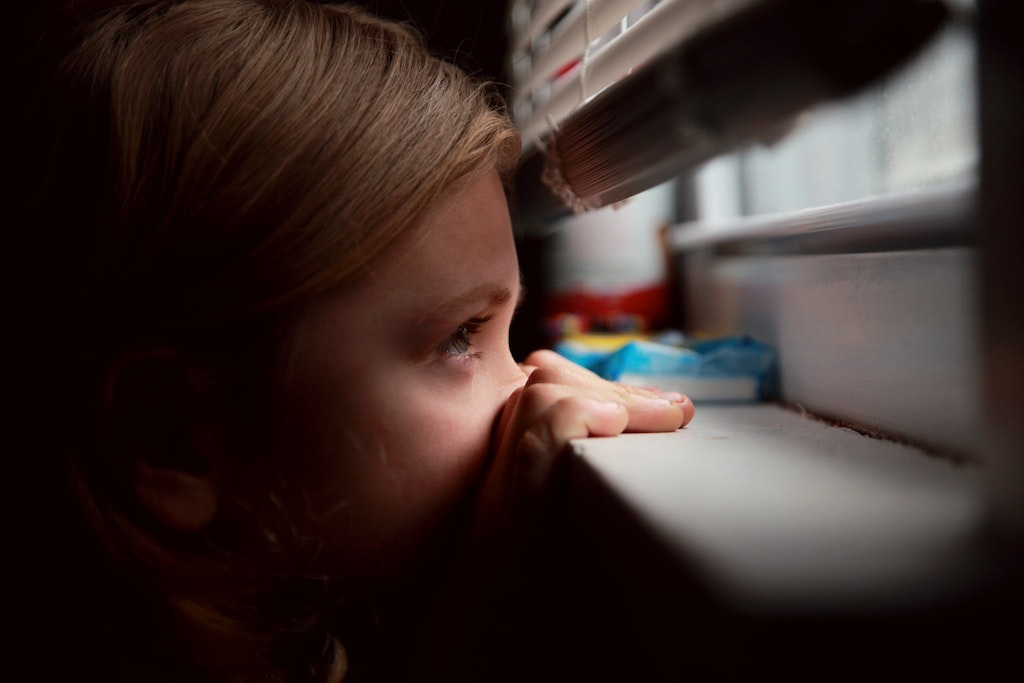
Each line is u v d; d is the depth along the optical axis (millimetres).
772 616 192
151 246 455
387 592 511
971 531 227
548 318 1127
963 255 335
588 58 572
